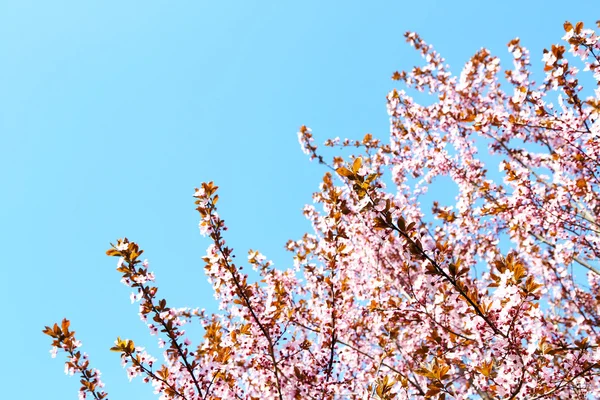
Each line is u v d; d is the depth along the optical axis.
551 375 3.46
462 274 3.36
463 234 6.88
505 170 5.46
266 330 4.27
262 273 5.67
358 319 5.86
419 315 4.23
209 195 4.16
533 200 5.29
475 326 3.40
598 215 5.41
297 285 5.79
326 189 5.35
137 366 3.78
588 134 4.55
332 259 4.80
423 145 7.29
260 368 4.51
